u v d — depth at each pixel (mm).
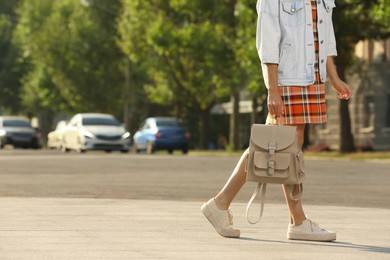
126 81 102250
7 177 31359
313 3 13477
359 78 84312
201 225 15258
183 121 97750
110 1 108188
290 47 13359
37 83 115562
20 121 88500
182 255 11734
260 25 13359
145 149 78438
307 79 13336
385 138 84500
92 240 13172
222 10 80875
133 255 11711
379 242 13336
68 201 20250
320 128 91875
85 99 109188
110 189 25609
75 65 108625
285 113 13344
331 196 24297
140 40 87062
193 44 81000
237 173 13500
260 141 13008
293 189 13383
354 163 46719
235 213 17656
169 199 22500
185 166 41344
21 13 114250
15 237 13438
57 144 77688
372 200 23094
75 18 108938
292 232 13453
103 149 70688
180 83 87812
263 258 11523
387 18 55312
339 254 12000
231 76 82250
